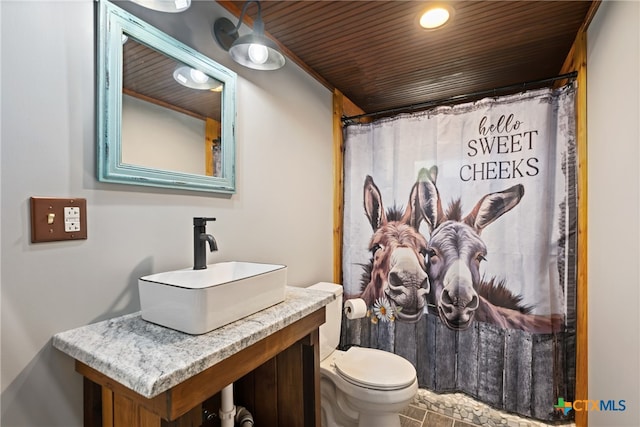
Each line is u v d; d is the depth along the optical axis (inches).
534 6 53.0
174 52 42.6
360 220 86.4
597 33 52.1
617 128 44.5
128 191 37.9
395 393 53.8
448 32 61.5
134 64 38.4
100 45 34.8
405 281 78.2
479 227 69.4
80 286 33.5
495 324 67.2
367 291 84.4
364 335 83.9
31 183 30.0
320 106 81.3
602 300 50.1
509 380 65.5
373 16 56.2
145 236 39.7
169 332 31.5
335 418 63.4
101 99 34.8
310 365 44.8
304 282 72.7
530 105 64.7
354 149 87.8
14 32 29.1
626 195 41.9
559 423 61.7
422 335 76.0
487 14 55.4
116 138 36.0
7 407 28.7
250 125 56.7
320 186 80.4
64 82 32.4
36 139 30.3
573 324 61.0
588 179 57.0
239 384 52.3
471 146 70.7
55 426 31.7
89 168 34.3
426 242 75.8
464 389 71.0
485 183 69.0
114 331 31.9
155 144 40.4
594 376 53.6
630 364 40.6
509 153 66.6
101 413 34.6
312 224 76.5
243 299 35.7
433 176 75.3
